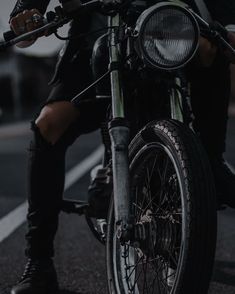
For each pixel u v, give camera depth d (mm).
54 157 2758
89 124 2791
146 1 2375
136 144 2355
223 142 2816
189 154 2086
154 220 2248
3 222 4766
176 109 2309
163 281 2396
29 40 2393
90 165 8469
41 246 2848
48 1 2521
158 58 2115
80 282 3242
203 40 2381
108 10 2307
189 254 2025
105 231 2771
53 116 2719
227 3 2547
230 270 3371
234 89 35906
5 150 10961
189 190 2041
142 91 2432
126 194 2178
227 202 2787
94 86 2502
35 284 2830
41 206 2781
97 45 2518
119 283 2545
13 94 49781
